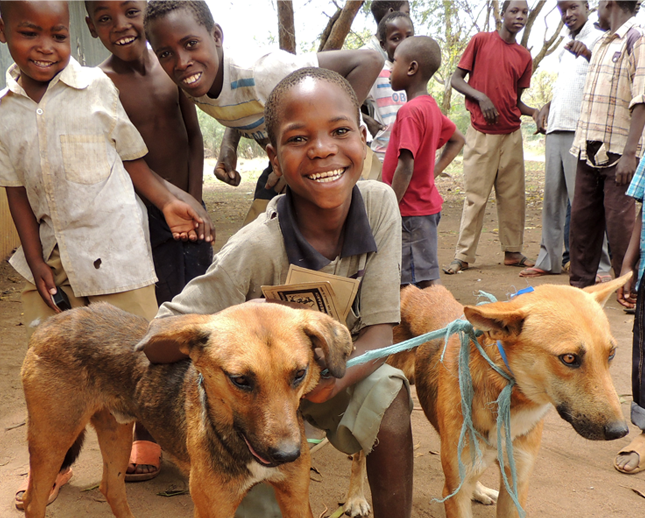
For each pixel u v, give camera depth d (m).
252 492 3.00
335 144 2.52
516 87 8.32
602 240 7.08
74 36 12.31
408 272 5.53
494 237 11.29
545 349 2.47
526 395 2.62
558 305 2.52
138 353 2.96
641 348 3.81
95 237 3.55
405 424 2.72
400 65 5.54
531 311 2.53
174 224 3.80
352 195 2.74
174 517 3.37
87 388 3.03
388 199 2.84
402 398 2.76
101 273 3.57
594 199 6.81
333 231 2.74
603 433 2.38
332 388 2.50
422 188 5.48
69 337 3.04
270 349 2.15
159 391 2.86
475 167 8.34
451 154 6.10
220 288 2.76
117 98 3.66
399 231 2.84
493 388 2.69
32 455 3.03
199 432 2.51
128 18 3.99
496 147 8.24
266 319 2.27
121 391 3.00
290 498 2.59
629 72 6.22
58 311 3.61
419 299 3.60
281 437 2.10
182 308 2.74
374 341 2.74
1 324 6.54
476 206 8.36
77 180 3.50
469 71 8.40
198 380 2.62
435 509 3.38
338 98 2.54
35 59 3.36
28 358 3.05
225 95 3.99
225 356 2.17
